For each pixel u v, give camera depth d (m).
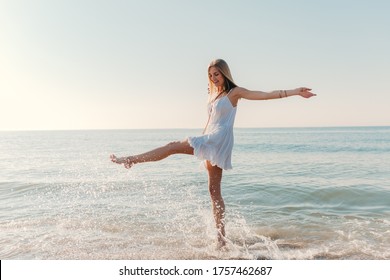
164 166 12.49
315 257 3.72
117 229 4.65
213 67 3.95
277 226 4.84
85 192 7.31
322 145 28.81
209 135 3.83
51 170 11.79
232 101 3.93
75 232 4.54
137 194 7.00
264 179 9.00
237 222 5.04
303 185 7.77
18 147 31.78
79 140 53.84
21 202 6.41
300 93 3.65
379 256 3.73
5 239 4.28
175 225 4.82
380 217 5.29
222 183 8.21
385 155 17.50
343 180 8.73
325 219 5.18
